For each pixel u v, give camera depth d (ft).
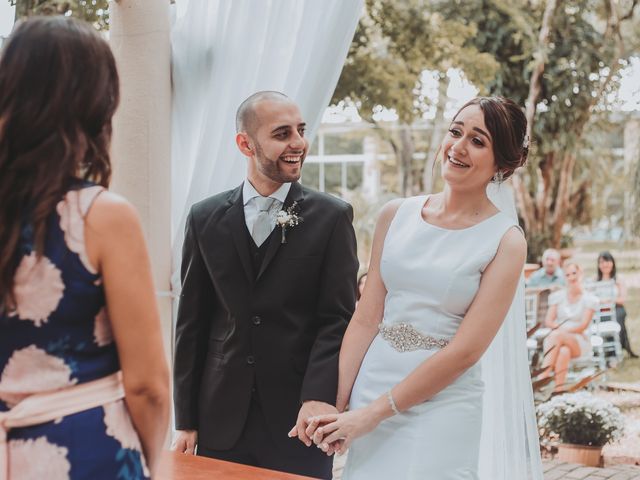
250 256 8.87
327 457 9.08
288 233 8.84
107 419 4.43
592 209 30.68
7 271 4.21
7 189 4.22
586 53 29.04
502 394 9.72
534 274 25.86
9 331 4.32
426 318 7.68
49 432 4.28
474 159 7.56
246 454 8.90
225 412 8.92
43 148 4.21
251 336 8.82
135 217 4.46
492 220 7.77
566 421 18.06
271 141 8.52
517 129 7.63
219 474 7.34
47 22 4.33
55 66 4.24
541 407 18.74
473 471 7.59
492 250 7.56
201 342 9.25
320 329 8.79
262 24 11.32
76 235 4.29
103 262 4.36
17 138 4.24
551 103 29.37
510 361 9.70
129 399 4.55
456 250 7.70
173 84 11.69
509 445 9.75
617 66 29.12
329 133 36.91
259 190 8.96
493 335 7.43
